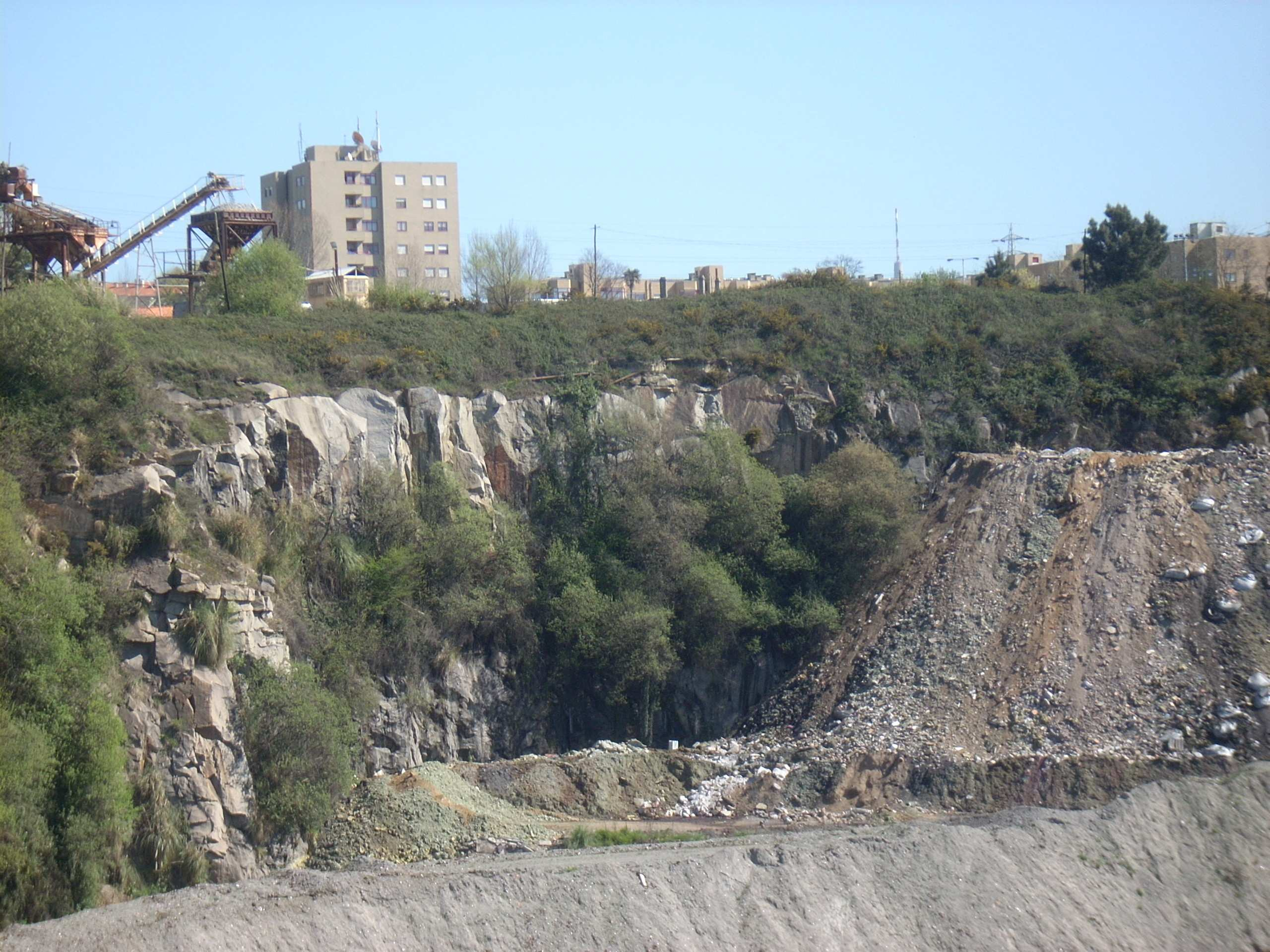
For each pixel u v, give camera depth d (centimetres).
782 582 15300
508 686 14225
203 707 10569
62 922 6788
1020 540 13538
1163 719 10888
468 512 14400
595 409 16125
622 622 14100
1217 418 17400
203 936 6588
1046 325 19038
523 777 11619
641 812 11350
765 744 12812
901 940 7550
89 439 11431
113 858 9450
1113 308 19538
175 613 10819
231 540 12006
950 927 7662
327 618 13000
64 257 17025
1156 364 17888
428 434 14975
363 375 15388
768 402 17362
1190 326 18738
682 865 7719
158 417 12325
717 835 10150
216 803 10350
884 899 7756
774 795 11306
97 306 14362
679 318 18625
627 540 15100
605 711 14462
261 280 18962
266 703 11062
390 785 11094
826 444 17188
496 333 17312
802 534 15512
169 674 10569
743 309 18838
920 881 7906
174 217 19475
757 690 14950
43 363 11462
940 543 14325
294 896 7056
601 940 7144
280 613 12306
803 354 18062
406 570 13612
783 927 7431
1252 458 13475
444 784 11225
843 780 11250
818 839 8569
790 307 19025
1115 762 10450
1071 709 11256
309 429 13762
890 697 12438
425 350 16362
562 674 14425
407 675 13362
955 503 14988
